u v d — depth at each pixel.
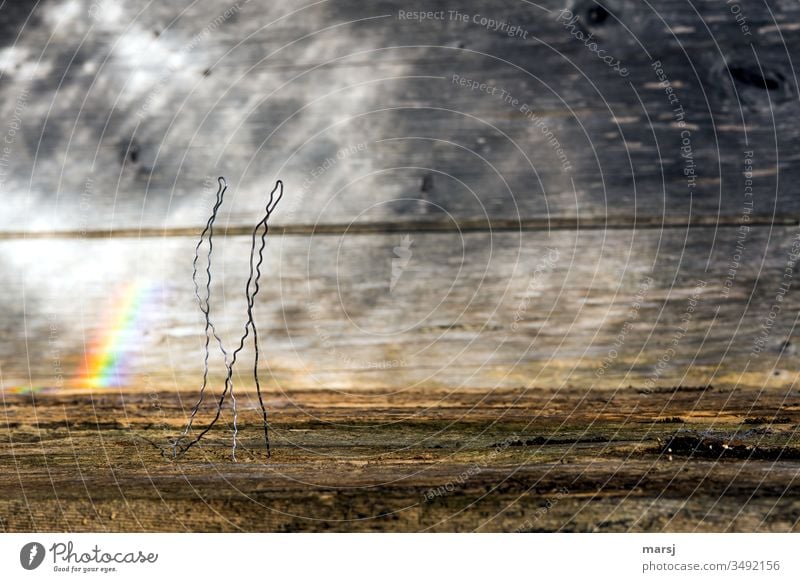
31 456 1.29
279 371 1.43
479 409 1.40
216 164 1.46
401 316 1.44
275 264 1.45
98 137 1.46
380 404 1.42
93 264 1.45
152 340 1.44
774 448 1.27
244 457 1.28
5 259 1.45
